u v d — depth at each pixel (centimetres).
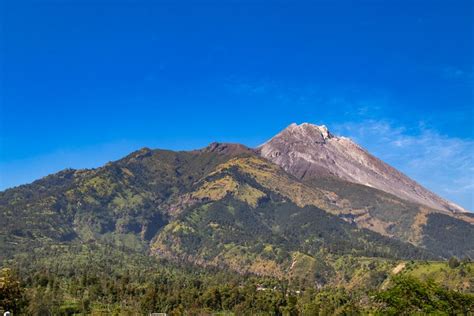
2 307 10919
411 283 11112
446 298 11156
